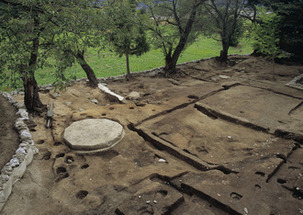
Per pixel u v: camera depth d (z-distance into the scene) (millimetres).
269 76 14719
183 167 6590
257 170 6121
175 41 15656
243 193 5305
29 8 7156
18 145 6789
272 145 7410
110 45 9078
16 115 8602
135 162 6605
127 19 10922
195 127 8523
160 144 7492
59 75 7723
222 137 7926
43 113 9164
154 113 9398
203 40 28312
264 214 4730
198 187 5441
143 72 15547
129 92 12125
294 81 13344
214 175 5918
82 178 5941
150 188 5324
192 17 14297
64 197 5387
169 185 5719
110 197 5270
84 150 7043
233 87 12750
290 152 7047
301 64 17312
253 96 11477
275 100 11023
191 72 15930
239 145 7480
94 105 10617
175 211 4910
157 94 11555
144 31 13477
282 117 9320
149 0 13938
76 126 8070
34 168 6324
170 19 15641
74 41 7500
